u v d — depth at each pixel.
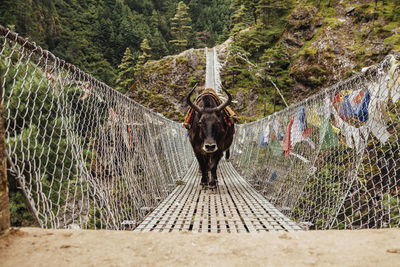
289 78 37.34
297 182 4.10
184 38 87.06
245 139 9.83
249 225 2.93
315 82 34.56
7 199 1.07
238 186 6.10
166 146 6.80
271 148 5.88
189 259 0.85
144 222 3.05
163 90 44.28
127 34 78.31
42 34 60.28
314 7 40.38
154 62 49.28
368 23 34.47
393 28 32.41
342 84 2.87
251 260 0.84
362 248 0.90
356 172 2.57
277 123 5.48
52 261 0.83
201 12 105.88
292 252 0.90
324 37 36.22
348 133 2.84
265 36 46.38
